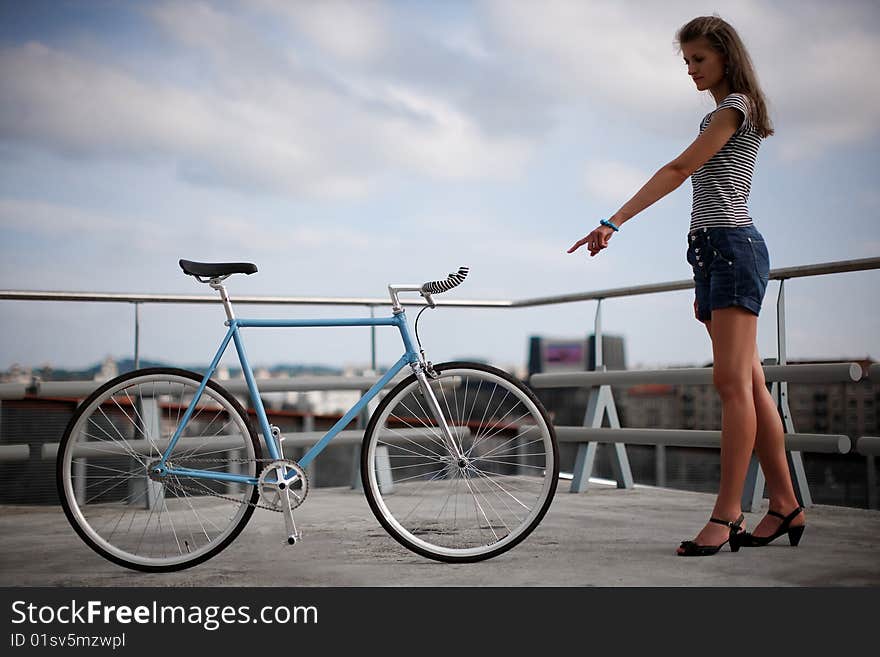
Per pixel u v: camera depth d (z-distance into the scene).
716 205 2.41
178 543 2.53
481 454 2.48
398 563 2.38
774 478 2.54
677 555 2.43
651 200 2.35
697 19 2.51
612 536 2.73
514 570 2.28
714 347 2.44
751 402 2.43
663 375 3.66
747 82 2.42
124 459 3.13
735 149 2.40
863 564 2.31
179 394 2.43
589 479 4.13
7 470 3.35
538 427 2.41
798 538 2.53
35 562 2.44
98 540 2.35
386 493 3.75
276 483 2.32
